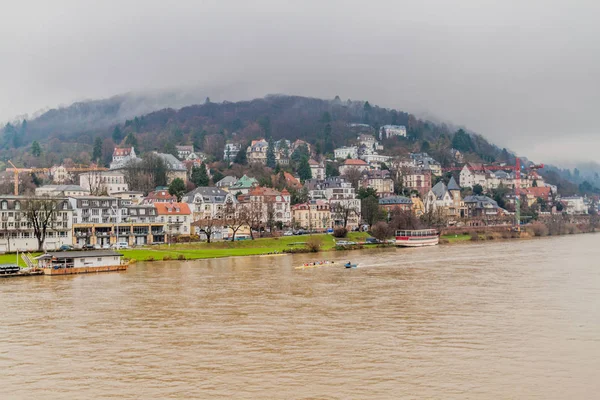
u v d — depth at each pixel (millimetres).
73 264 181500
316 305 129125
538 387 79125
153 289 150250
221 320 115750
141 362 90562
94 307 128375
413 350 95062
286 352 94625
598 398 75375
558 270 183250
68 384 81875
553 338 101688
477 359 90375
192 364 89375
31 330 109312
